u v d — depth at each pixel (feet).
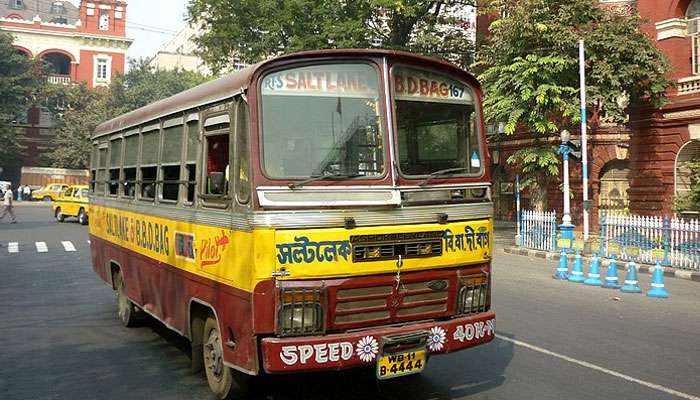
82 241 68.69
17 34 188.75
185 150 19.58
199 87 19.19
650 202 66.18
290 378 19.85
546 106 59.11
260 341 14.74
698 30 63.98
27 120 186.80
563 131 58.08
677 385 19.34
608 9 61.16
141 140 24.30
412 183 16.31
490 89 62.08
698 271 46.57
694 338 25.91
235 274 15.53
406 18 76.07
